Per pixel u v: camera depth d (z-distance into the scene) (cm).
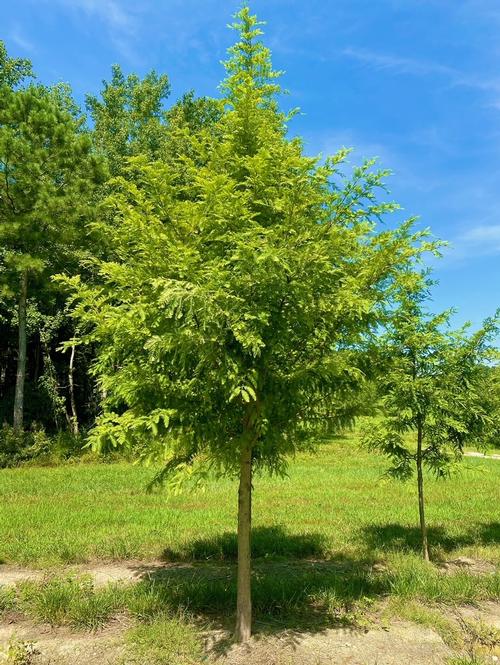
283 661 447
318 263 445
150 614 530
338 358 486
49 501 1159
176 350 423
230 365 426
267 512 1052
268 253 399
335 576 639
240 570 496
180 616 516
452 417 767
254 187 495
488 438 818
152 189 508
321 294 468
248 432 479
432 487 1411
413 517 1034
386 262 496
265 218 520
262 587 586
